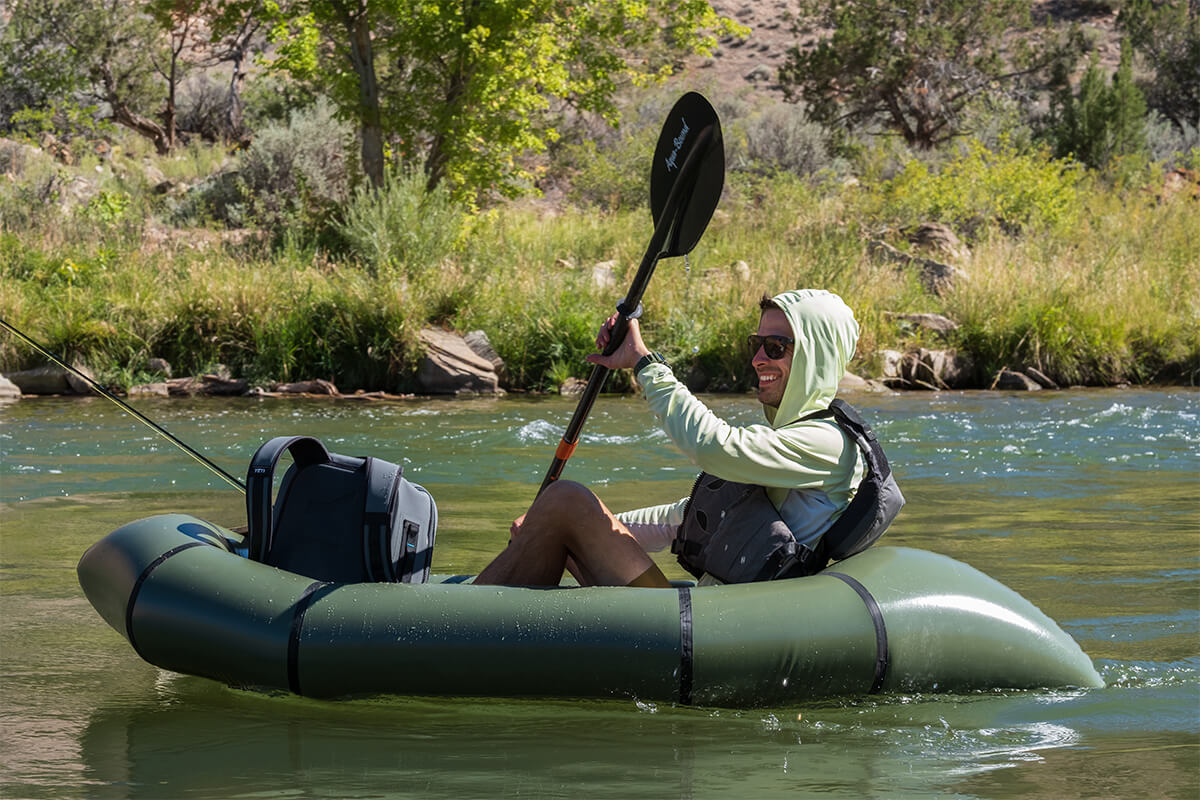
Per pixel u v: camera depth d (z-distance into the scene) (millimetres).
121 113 31766
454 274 16250
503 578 3998
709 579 4008
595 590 3691
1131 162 27125
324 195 21484
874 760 3197
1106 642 4379
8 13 33531
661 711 3588
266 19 19859
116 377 14172
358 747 3316
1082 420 11336
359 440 9938
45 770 3141
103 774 3105
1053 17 49062
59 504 7246
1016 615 3809
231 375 14641
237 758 3232
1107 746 3314
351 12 19625
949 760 3199
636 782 3035
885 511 3857
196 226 21672
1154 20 36969
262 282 15469
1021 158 22547
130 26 31688
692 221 4332
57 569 5660
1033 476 8367
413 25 19516
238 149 25656
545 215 23453
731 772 3107
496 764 3172
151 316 14875
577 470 8555
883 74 32875
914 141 33469
